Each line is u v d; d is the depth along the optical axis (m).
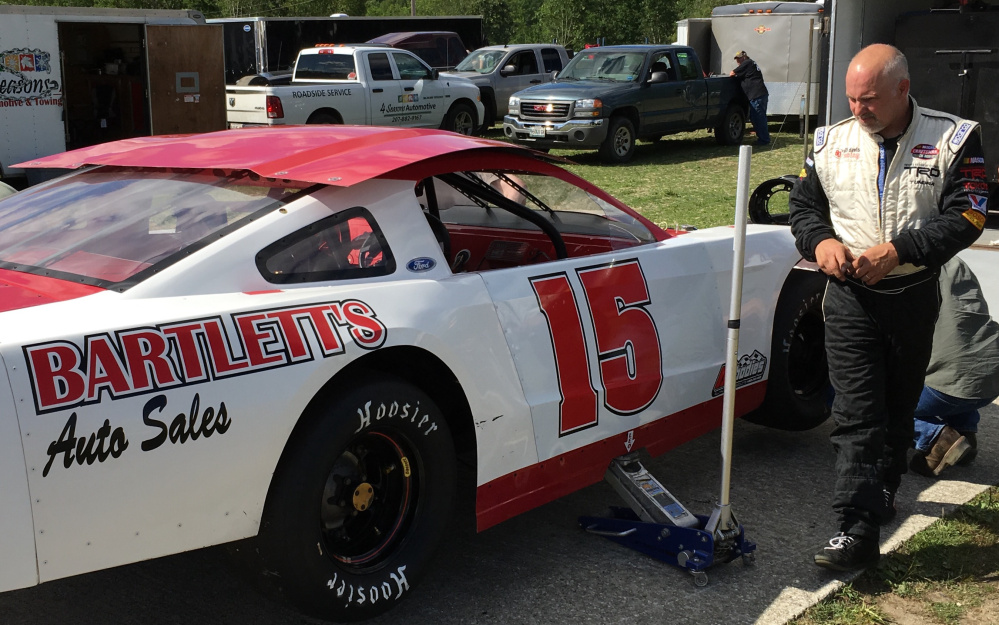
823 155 3.24
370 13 75.94
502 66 20.64
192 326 2.38
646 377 3.49
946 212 2.98
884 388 3.23
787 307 4.15
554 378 3.17
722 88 17.53
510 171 3.40
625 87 15.60
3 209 3.23
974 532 3.54
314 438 2.58
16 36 11.80
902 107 3.02
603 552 3.38
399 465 2.90
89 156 3.45
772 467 4.16
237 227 2.68
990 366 3.84
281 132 3.44
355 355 2.61
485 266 4.05
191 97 14.09
